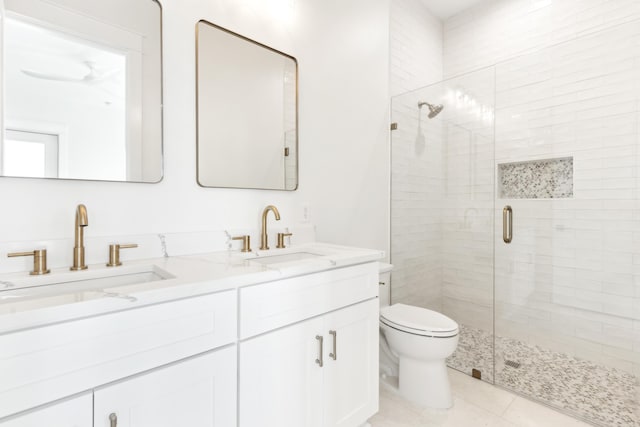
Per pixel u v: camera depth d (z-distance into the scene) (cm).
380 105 233
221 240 143
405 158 244
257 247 158
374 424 152
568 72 208
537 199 215
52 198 105
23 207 100
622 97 187
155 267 111
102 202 114
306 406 114
